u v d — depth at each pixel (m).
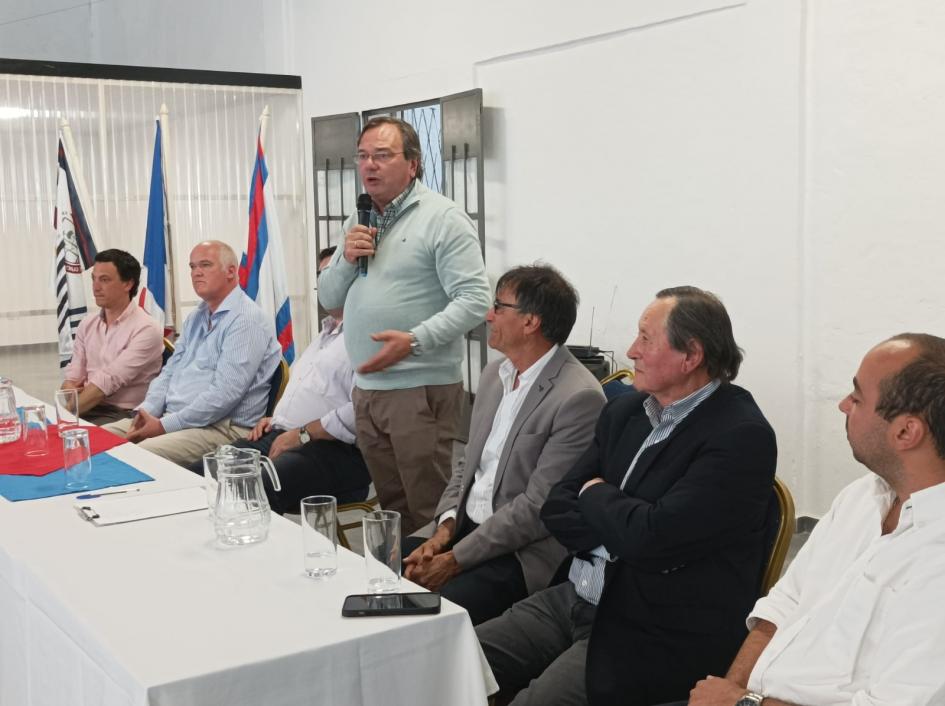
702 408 2.09
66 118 5.54
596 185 4.88
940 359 1.48
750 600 2.03
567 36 4.91
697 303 2.07
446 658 1.65
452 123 5.61
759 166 4.06
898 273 3.63
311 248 6.98
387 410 3.27
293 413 3.69
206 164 6.02
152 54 9.02
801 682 1.56
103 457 2.86
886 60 3.59
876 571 1.51
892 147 3.60
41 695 1.86
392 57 6.15
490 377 2.73
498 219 5.55
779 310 4.04
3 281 5.52
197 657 1.48
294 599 1.73
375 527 1.75
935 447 1.46
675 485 2.03
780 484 2.10
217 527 2.04
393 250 3.30
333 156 6.59
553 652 2.23
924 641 1.39
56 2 9.41
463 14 5.56
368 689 1.58
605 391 2.84
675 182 4.45
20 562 1.92
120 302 4.45
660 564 2.00
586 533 2.17
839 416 3.89
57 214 5.36
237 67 7.79
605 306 4.93
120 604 1.70
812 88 3.86
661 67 4.45
